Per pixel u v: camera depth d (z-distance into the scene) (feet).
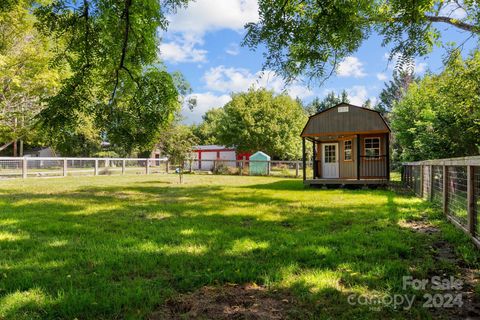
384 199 29.99
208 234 15.96
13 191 36.63
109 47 17.61
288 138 100.58
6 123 65.16
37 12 16.56
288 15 14.43
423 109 53.62
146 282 9.70
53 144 16.76
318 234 15.80
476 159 13.39
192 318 7.66
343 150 51.24
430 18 21.21
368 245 13.64
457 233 15.23
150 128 18.26
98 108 17.37
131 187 43.16
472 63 34.40
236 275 10.11
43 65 54.60
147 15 17.76
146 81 18.21
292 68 15.33
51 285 9.56
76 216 21.31
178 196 33.40
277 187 45.11
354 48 15.85
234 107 102.78
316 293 8.87
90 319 7.68
